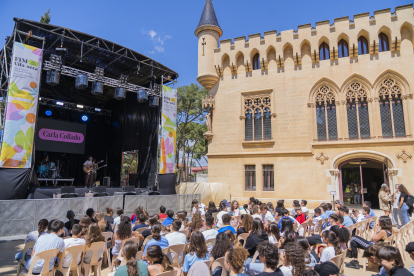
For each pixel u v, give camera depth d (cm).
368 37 1819
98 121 2888
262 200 1942
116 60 2223
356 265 782
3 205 1123
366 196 1778
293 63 2003
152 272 421
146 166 2336
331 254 566
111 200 1465
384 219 759
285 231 597
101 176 2856
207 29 2222
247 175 2047
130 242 449
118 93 2012
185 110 3984
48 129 2456
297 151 1892
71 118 2722
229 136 2108
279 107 1995
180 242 641
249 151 2039
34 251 549
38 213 1206
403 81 1730
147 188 2100
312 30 1942
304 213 1036
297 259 424
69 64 2295
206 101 2167
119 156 2761
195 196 1834
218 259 510
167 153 2155
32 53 1497
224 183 2009
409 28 1747
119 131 2809
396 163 1689
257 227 622
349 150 1797
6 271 729
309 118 1909
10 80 1405
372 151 1734
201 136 4138
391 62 1766
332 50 1872
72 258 588
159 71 2330
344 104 1852
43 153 2542
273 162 1958
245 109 2117
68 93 2623
